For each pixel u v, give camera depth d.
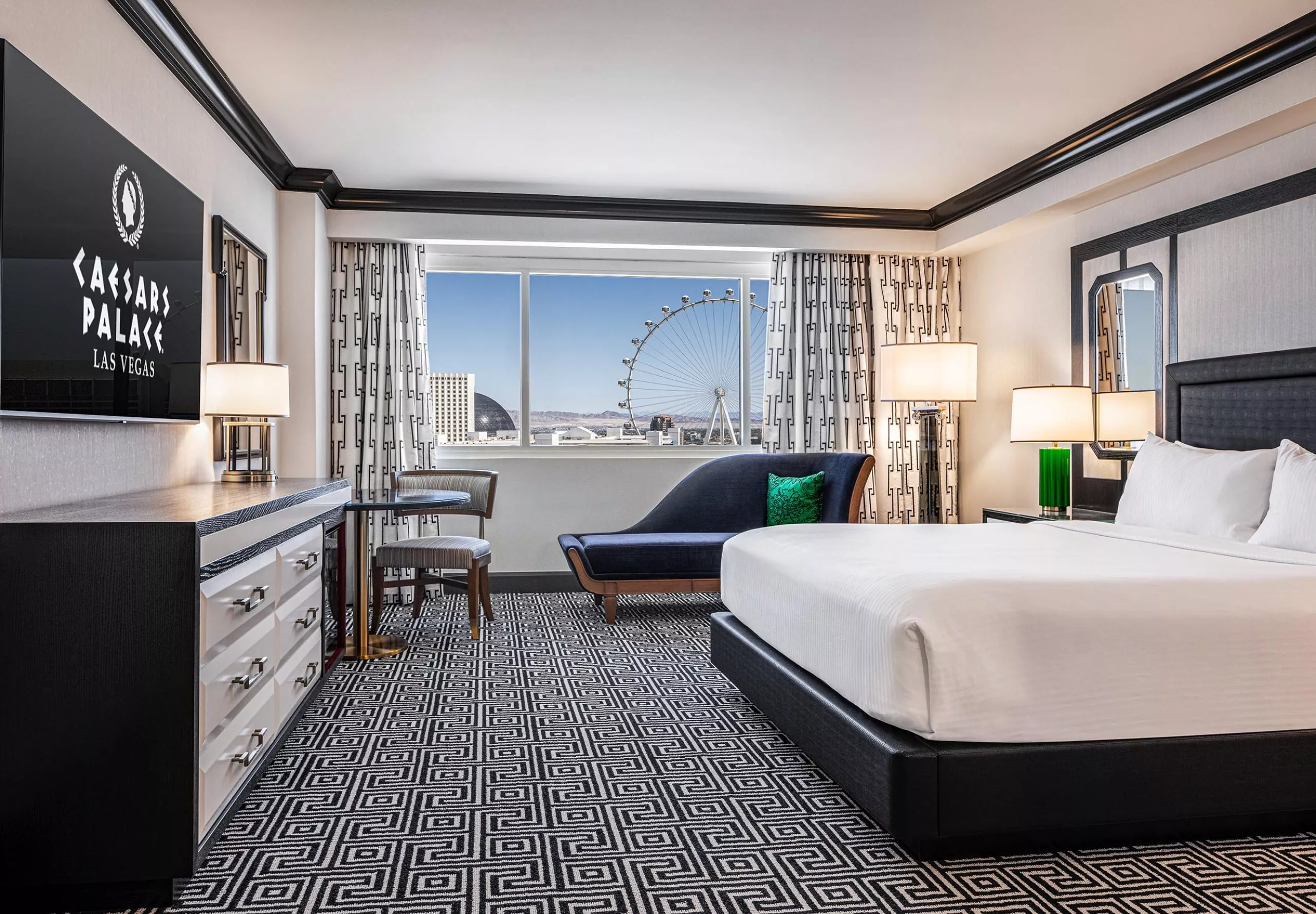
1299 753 2.12
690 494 5.52
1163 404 4.30
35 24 2.27
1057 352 5.16
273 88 3.75
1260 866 2.01
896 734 2.09
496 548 5.90
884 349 5.46
